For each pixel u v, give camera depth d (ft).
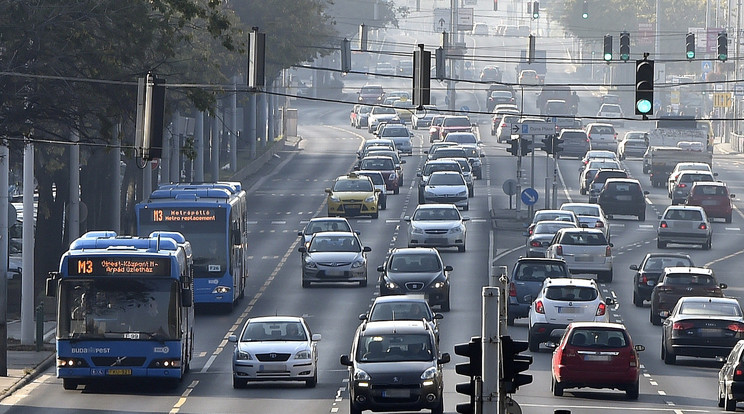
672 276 398.83
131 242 307.78
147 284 302.25
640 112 254.68
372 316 338.95
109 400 290.56
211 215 415.85
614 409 267.59
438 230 539.29
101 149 488.85
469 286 464.24
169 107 382.01
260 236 603.26
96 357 299.79
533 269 393.70
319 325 393.29
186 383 313.53
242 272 442.50
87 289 302.25
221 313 419.54
